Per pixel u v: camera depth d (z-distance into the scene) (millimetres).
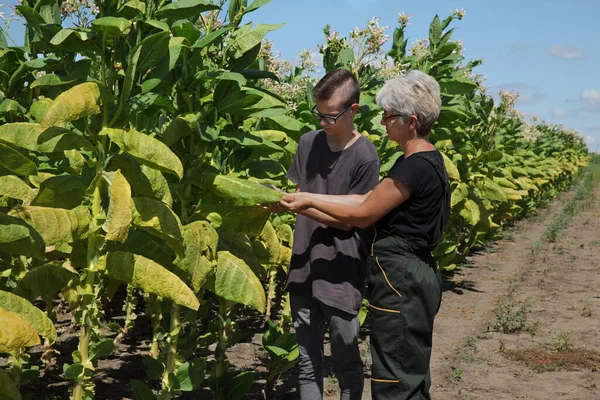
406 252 3137
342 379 3807
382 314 3158
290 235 5625
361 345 6391
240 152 4254
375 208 3139
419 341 3148
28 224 2959
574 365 5980
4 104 4105
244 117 4234
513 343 6695
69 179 3395
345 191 3785
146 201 3211
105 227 3152
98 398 4641
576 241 14836
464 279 10102
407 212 3119
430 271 3174
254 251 4250
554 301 8734
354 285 3736
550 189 23297
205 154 3805
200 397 4820
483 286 9672
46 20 3488
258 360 5797
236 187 3543
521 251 13156
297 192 3787
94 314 3396
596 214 20812
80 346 3406
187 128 3564
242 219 3727
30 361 5293
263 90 4059
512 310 8141
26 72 4445
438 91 3184
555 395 5207
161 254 3574
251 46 3881
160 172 3367
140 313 6992
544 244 14234
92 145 3289
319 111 3711
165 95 3820
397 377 3135
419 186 3088
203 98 3852
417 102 3129
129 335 6297
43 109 3631
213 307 6957
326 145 3865
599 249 13719
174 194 3799
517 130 13914
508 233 15625
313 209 3660
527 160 16766
